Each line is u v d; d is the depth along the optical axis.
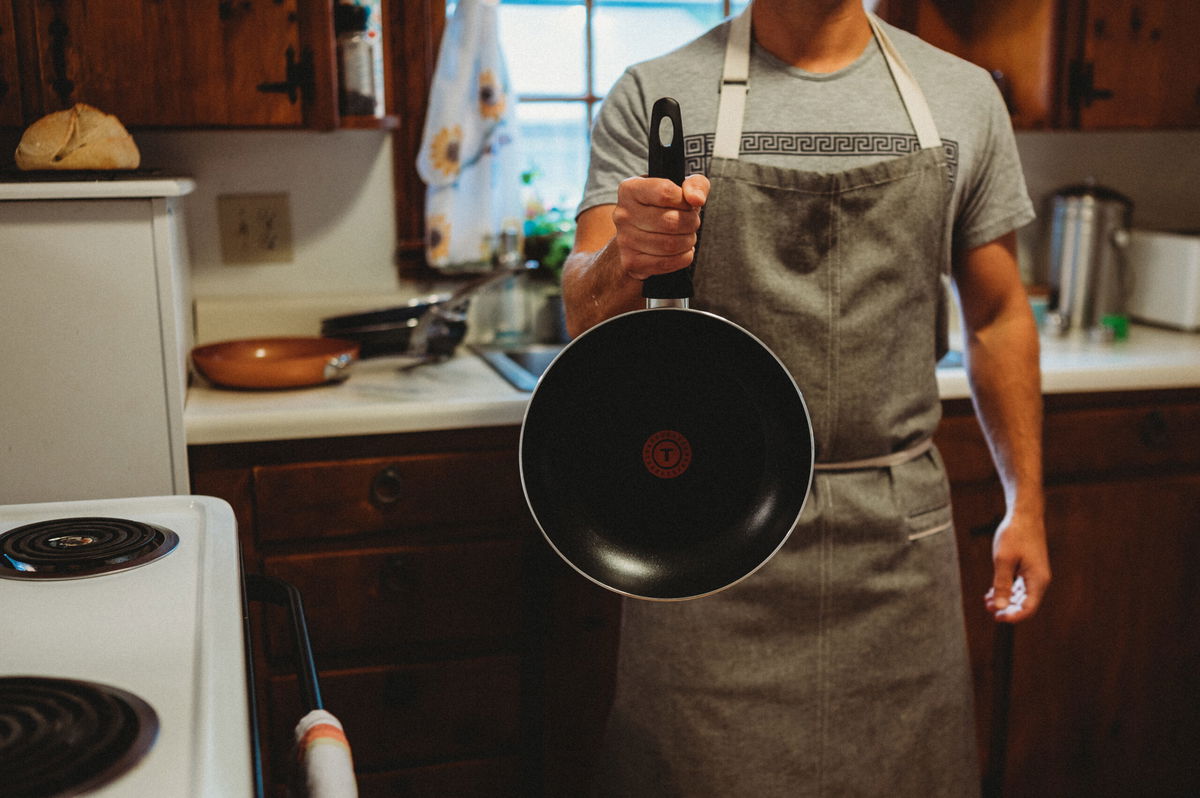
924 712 1.28
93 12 1.63
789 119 1.21
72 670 0.67
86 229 1.49
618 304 0.99
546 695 1.75
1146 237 2.29
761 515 0.85
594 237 1.21
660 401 0.84
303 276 2.08
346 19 1.81
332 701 1.65
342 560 1.62
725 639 1.23
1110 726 1.99
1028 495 1.36
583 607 1.73
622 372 0.83
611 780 1.34
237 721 0.60
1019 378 1.35
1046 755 1.97
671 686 1.26
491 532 1.68
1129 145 2.42
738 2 2.24
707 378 0.84
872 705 1.26
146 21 1.65
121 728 0.58
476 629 1.69
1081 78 2.04
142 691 0.64
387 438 1.62
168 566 0.86
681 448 0.84
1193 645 2.00
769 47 1.25
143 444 1.55
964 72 1.29
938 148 1.21
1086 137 2.38
